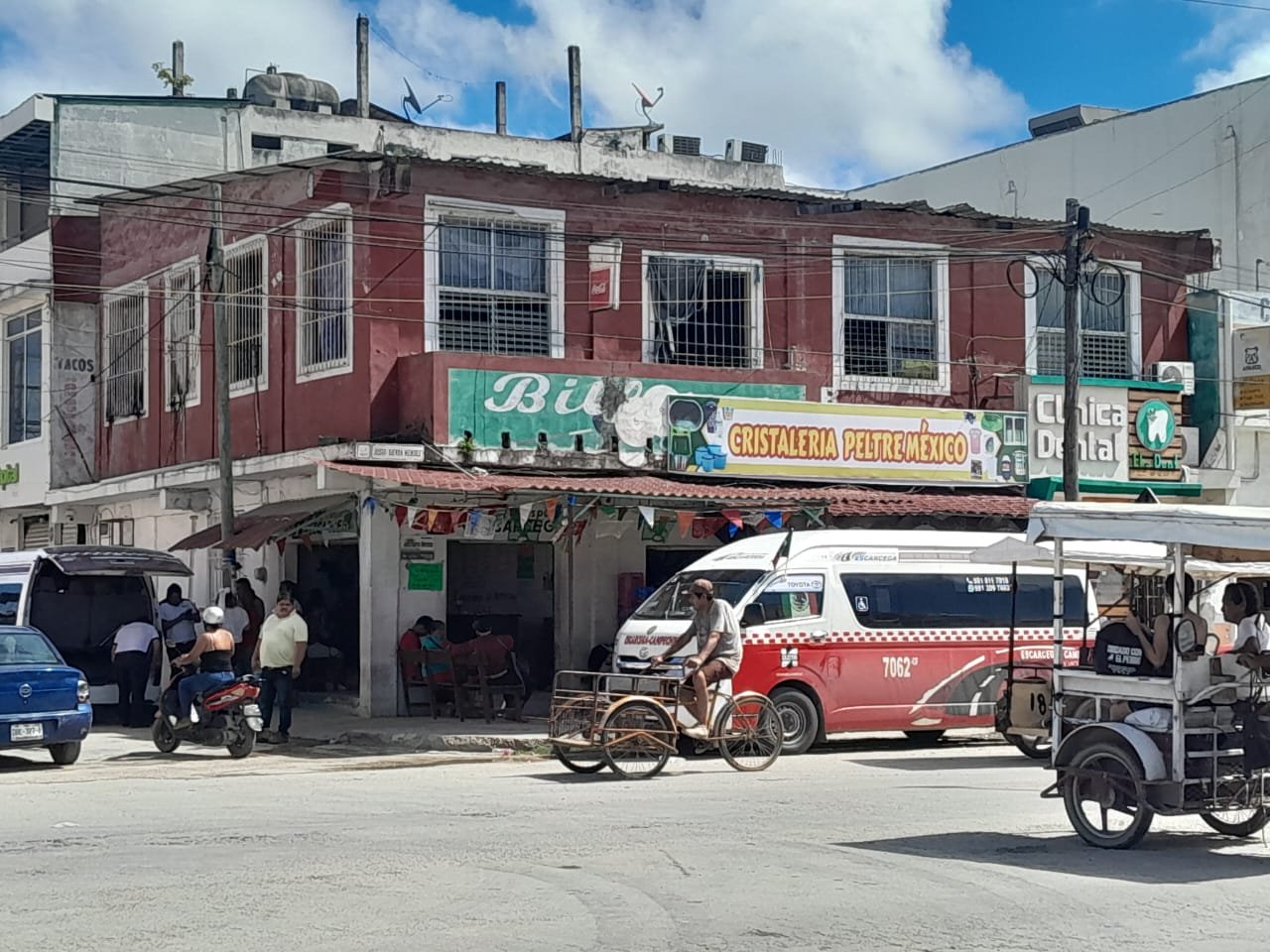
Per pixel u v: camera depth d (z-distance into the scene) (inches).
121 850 415.8
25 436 1235.9
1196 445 1036.5
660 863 399.5
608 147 1692.9
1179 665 420.5
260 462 896.3
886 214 968.3
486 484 748.6
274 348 914.1
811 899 353.1
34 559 869.8
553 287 879.1
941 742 792.9
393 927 318.7
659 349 905.5
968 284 995.3
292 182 896.9
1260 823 451.5
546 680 901.2
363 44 1642.5
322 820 476.4
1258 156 1279.5
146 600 908.6
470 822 472.4
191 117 1311.5
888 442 930.7
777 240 939.3
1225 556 478.3
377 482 800.9
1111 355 1042.7
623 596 899.4
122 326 1119.6
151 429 1069.1
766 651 694.5
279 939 307.1
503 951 299.0
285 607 758.5
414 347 840.9
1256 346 1044.5
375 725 785.6
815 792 555.2
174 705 711.1
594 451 847.1
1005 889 369.7
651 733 604.4
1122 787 428.5
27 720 649.6
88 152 1258.6
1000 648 749.9
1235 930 326.0
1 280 1244.5
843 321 956.6
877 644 721.0
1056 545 458.6
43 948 298.2
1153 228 1342.3
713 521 823.1
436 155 1604.3
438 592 840.3
